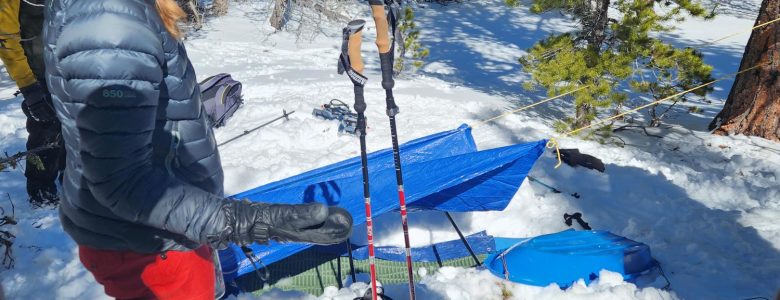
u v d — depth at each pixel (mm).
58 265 3811
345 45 2727
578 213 4621
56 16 1579
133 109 1527
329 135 6809
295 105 7691
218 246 1643
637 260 3883
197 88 1875
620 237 4129
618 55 7629
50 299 3465
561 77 7609
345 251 4172
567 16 19156
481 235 4383
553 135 7438
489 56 14031
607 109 9125
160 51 1590
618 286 3535
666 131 8375
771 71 7895
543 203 4910
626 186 5414
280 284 3832
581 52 7723
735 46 16156
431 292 3502
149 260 1881
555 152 6207
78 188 1753
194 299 1971
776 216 4867
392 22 2754
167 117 1765
